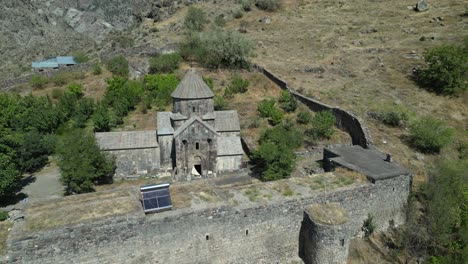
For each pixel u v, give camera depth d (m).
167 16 103.56
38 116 47.03
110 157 36.75
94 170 34.44
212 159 37.66
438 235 27.12
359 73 60.50
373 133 42.09
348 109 47.66
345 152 34.47
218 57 66.00
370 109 47.47
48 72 68.81
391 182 28.70
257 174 37.25
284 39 78.75
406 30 74.75
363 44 71.94
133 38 89.38
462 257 25.64
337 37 76.75
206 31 76.75
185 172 37.62
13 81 65.94
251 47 68.50
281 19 90.31
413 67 58.69
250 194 26.17
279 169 33.97
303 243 26.03
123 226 21.75
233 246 24.44
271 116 48.00
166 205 23.17
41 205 23.75
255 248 25.00
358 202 27.55
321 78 59.94
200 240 23.55
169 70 65.69
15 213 26.72
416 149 39.66
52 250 20.61
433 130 39.53
